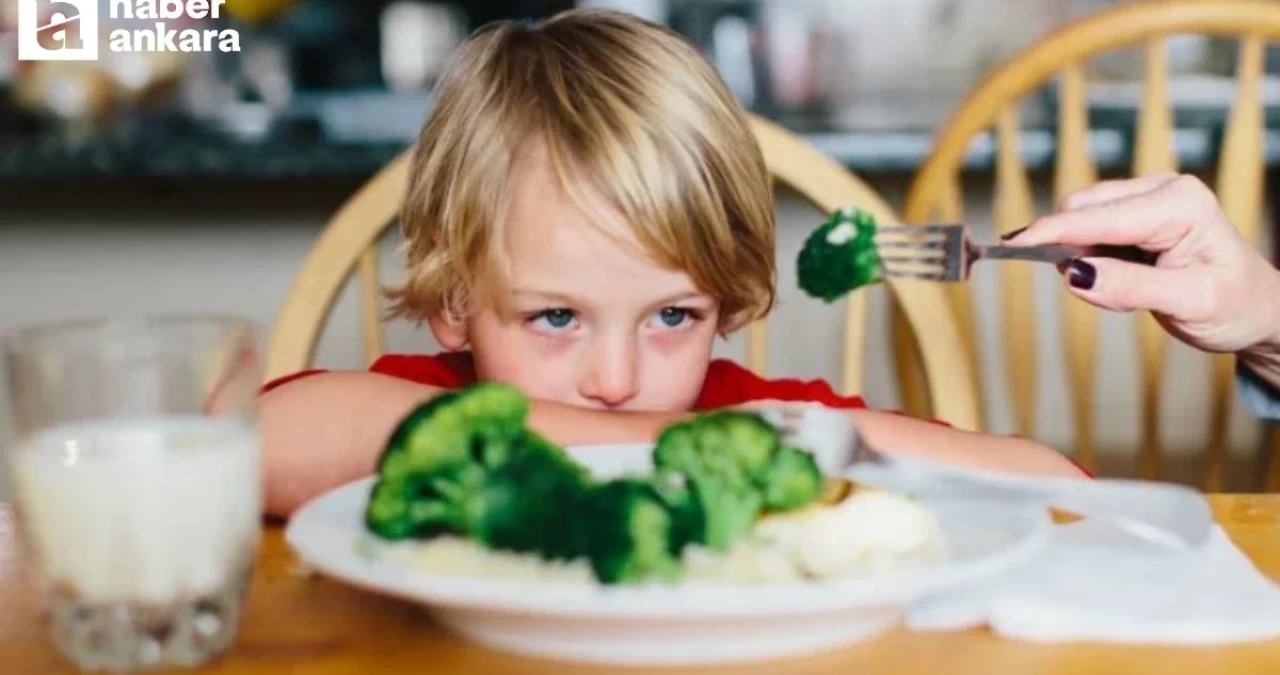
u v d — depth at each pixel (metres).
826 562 0.54
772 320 1.80
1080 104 1.31
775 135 1.20
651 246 0.89
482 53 1.02
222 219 1.81
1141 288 0.82
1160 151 1.33
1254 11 1.30
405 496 0.55
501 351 0.94
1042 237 0.81
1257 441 1.84
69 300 1.83
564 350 0.92
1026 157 1.59
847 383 1.23
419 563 0.53
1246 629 0.54
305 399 0.77
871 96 2.34
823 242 0.83
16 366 0.53
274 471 0.75
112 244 1.82
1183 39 2.12
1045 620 0.55
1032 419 1.37
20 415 0.53
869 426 0.79
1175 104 1.88
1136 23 1.31
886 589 0.50
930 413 1.21
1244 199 1.34
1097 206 0.83
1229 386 1.37
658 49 0.99
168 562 0.51
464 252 0.94
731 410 0.59
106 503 0.50
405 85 2.36
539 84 0.95
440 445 0.55
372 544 0.56
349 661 0.53
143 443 0.53
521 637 0.53
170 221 1.81
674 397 0.95
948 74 2.37
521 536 0.53
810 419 0.69
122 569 0.51
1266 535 0.69
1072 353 1.37
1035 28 2.37
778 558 0.54
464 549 0.54
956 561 0.55
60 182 1.79
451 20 2.43
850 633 0.53
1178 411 1.84
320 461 0.74
